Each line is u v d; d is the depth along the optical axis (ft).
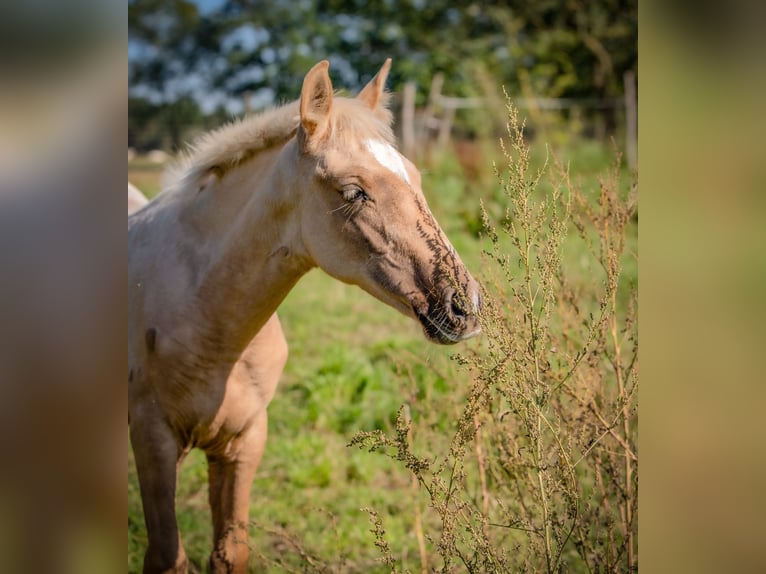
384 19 49.03
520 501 7.03
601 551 7.03
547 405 6.37
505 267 5.96
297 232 6.84
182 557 7.29
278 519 9.75
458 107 40.06
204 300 7.19
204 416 7.41
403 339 14.75
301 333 15.93
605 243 7.48
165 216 7.77
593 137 40.96
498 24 49.16
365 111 6.86
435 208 23.58
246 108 42.24
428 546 8.86
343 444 11.55
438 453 8.80
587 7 48.19
